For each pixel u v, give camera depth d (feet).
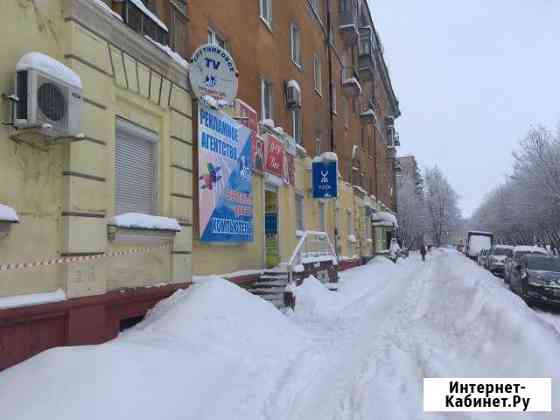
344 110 88.69
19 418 13.12
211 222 33.37
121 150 25.53
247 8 44.78
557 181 124.88
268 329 25.43
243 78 43.14
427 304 40.40
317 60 70.79
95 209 22.02
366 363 22.33
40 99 18.08
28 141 18.85
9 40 18.31
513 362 17.83
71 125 19.30
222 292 25.84
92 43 22.47
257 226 43.73
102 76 23.04
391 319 34.91
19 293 18.20
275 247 49.03
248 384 18.84
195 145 32.22
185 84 31.09
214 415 15.78
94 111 22.35
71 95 19.44
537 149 128.67
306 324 32.96
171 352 18.79
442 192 322.75
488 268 101.65
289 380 19.76
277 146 48.52
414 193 271.28
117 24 24.13
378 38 125.18
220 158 35.06
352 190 91.30
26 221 18.66
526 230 171.63
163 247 28.04
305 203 60.90
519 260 57.36
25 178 18.70
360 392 17.87
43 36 19.94
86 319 21.04
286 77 55.26
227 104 34.47
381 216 114.62
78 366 15.52
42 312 18.84
